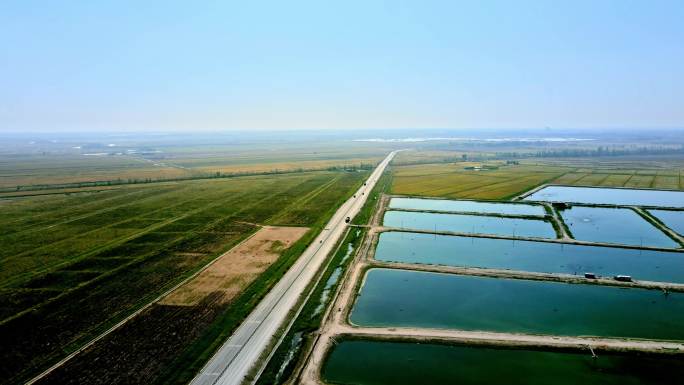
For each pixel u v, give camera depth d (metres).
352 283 66.88
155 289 64.38
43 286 66.00
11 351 47.44
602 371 43.06
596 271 73.12
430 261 79.38
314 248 86.25
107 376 42.41
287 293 62.91
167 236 94.56
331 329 51.69
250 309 57.16
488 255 82.56
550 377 42.09
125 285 66.06
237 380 41.62
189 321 53.84
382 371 43.25
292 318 54.94
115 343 48.75
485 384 40.94
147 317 55.06
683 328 51.97
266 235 95.94
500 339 48.78
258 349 47.25
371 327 52.38
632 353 45.88
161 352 46.72
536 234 98.00
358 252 83.62
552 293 63.06
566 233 97.19
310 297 61.69
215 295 61.94
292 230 100.75
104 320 54.41
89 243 89.12
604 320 54.25
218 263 76.44
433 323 54.00
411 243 91.38
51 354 46.66
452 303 60.03
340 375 42.72
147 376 42.31
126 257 79.81
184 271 72.19
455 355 46.19
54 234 96.62
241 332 51.06
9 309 58.00
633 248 85.75
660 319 54.38
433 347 47.88
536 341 48.16
